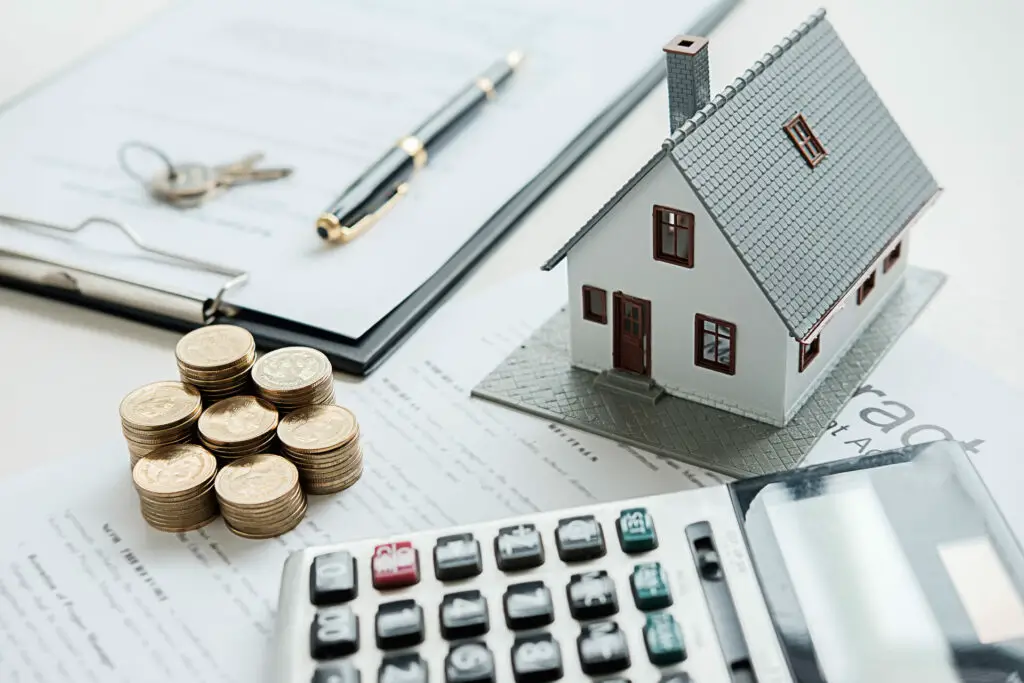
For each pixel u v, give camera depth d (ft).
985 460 2.51
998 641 1.98
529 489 2.56
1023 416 2.61
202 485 2.49
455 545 2.23
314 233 3.19
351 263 3.09
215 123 3.62
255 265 3.09
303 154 3.48
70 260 3.08
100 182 3.42
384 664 2.07
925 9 3.83
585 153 3.40
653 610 2.13
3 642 2.33
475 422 2.73
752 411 2.66
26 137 3.61
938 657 1.98
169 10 4.16
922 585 2.07
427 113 3.59
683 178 2.43
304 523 2.53
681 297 2.59
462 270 3.08
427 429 2.72
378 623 2.12
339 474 2.56
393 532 2.49
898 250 2.87
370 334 2.90
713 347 2.71
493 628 2.14
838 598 2.08
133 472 2.51
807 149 2.65
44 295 3.12
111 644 2.32
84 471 2.67
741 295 2.51
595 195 3.28
